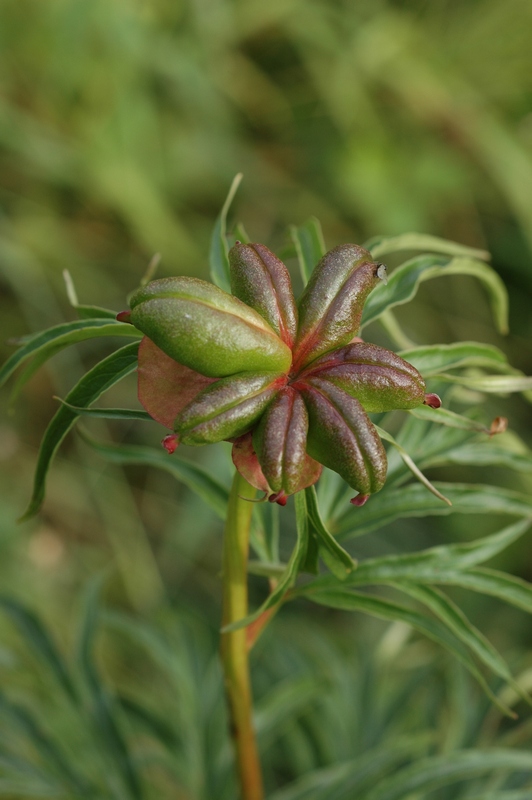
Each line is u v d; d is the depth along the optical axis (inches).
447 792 22.5
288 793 20.6
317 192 48.7
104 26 43.4
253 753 18.6
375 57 48.7
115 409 16.5
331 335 16.3
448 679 24.9
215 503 19.4
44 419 44.4
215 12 46.8
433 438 19.8
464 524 42.3
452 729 23.4
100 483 43.4
